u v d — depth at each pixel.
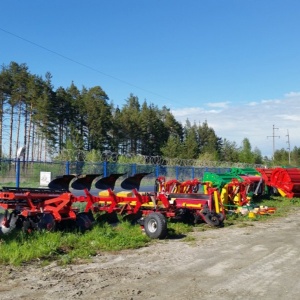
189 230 13.29
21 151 17.14
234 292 6.71
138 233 12.22
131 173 23.59
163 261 8.98
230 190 19.47
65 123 73.94
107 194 14.98
